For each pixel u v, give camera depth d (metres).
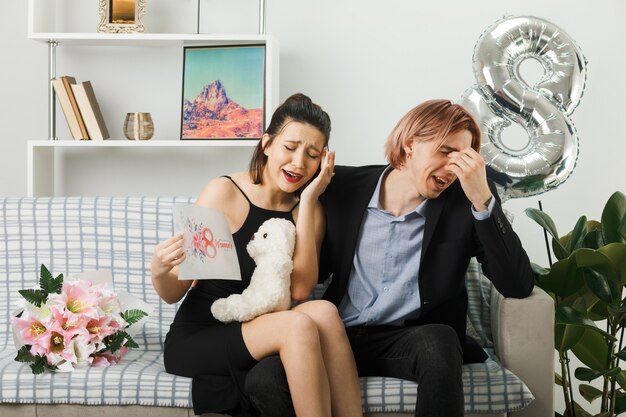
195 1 3.14
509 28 2.54
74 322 2.10
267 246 2.09
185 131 3.03
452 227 2.13
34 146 3.00
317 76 3.13
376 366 2.09
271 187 2.17
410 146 2.13
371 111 3.12
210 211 2.08
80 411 2.02
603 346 2.52
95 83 3.18
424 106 2.12
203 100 3.03
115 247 2.51
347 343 1.96
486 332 2.43
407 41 3.10
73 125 3.01
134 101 3.18
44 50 3.18
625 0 3.04
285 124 2.12
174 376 2.03
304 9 3.12
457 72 3.09
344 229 2.18
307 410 1.82
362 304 2.17
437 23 3.09
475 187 2.04
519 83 2.54
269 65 2.94
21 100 3.20
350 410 1.94
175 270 2.11
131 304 2.37
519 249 2.07
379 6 3.10
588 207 3.10
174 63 3.16
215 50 3.04
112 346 2.16
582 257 2.28
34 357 2.09
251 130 2.97
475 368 2.04
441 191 2.13
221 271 2.03
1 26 3.19
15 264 2.54
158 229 2.51
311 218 2.14
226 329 2.01
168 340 2.12
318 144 2.12
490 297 2.43
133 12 3.04
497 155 2.56
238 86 3.00
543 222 2.47
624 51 3.05
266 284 2.04
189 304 2.15
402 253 2.14
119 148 3.20
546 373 2.06
